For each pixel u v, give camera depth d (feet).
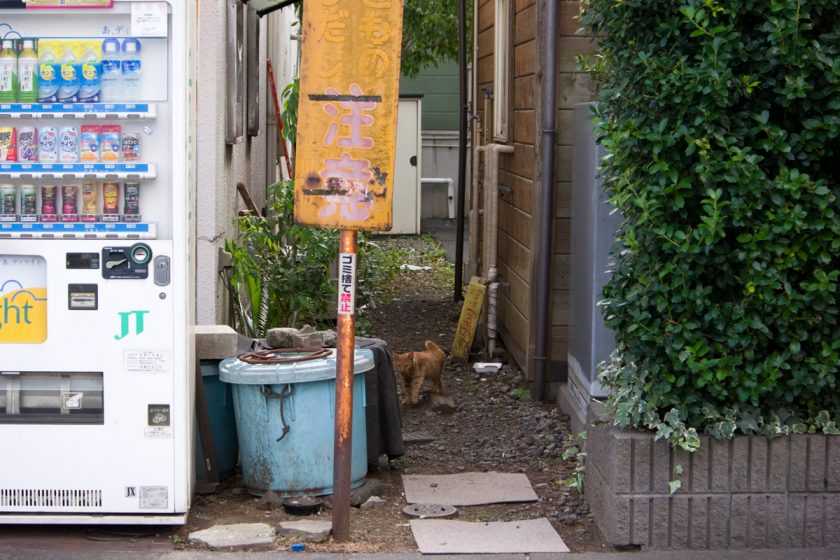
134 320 16.74
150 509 16.92
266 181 42.11
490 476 20.26
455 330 35.29
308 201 16.07
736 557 15.81
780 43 14.83
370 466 20.49
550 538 16.72
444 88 67.87
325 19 15.80
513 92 29.60
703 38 15.35
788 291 15.14
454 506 18.52
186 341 16.85
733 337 15.39
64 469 16.89
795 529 16.14
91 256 16.70
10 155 16.66
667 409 16.60
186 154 16.89
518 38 28.86
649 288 15.60
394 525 17.60
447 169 67.87
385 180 16.05
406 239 58.34
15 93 16.66
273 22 43.09
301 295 29.66
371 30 15.80
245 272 26.61
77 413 17.06
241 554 16.14
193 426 18.04
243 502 18.56
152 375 16.81
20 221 16.63
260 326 28.50
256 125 33.73
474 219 33.86
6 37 16.75
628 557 15.87
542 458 21.76
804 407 16.65
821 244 15.29
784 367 15.48
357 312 35.04
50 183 16.89
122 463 16.89
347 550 16.30
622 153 15.87
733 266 15.57
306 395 17.87
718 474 16.06
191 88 17.39
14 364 16.78
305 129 15.98
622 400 16.53
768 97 15.57
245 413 18.19
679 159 15.38
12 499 16.92
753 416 16.05
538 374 25.75
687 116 15.46
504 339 31.63
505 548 16.29
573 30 24.56
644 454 15.99
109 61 16.83
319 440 18.04
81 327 16.75
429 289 43.50
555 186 25.11
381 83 15.88
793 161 15.64
